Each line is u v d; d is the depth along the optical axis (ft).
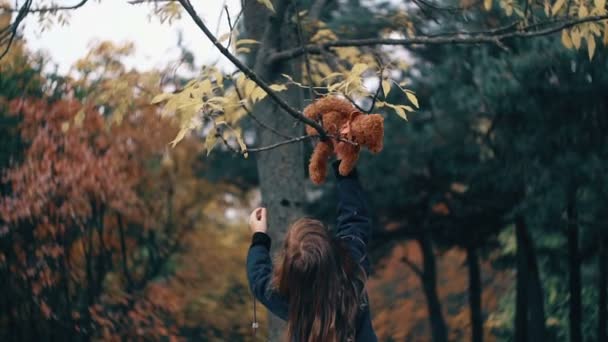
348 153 11.48
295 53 20.76
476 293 71.87
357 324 10.33
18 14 19.26
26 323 51.62
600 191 41.39
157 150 57.93
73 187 48.21
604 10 17.61
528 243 57.77
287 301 10.46
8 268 49.08
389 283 98.43
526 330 60.23
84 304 54.80
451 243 67.26
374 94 13.88
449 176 56.59
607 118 38.88
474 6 22.59
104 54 36.68
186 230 74.38
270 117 21.47
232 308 76.38
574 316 52.90
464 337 94.17
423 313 94.43
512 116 41.04
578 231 51.60
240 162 75.15
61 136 46.83
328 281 10.16
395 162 54.80
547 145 40.27
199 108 13.66
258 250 11.10
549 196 41.86
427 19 25.08
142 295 61.72
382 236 65.82
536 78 37.06
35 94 44.83
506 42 36.68
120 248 62.85
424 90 50.49
